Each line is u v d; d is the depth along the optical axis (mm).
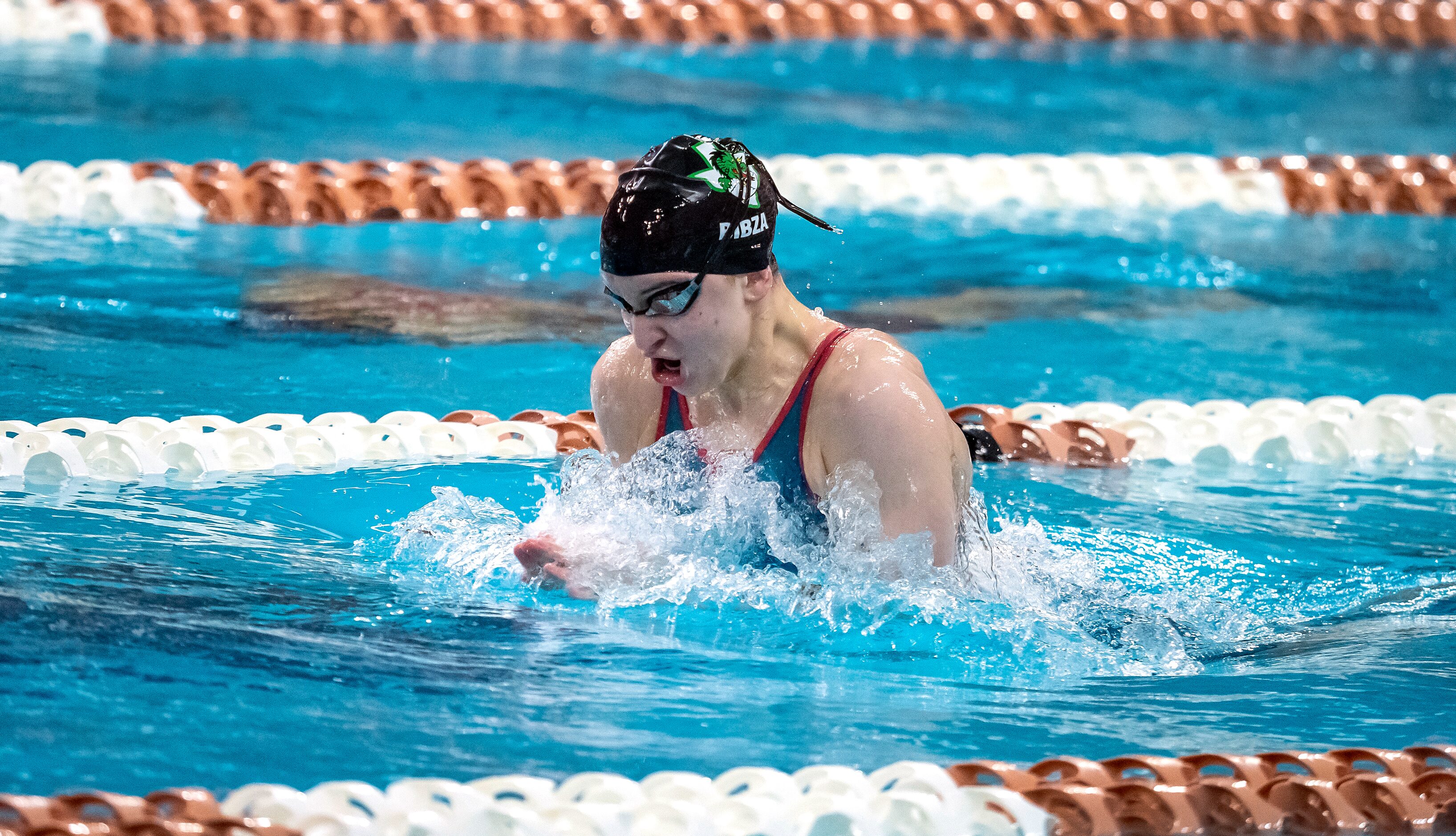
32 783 5199
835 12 28078
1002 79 25250
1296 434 11188
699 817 5199
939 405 7047
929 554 6895
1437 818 5594
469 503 8836
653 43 26922
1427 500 10055
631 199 6461
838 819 5242
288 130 19594
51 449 9164
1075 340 13570
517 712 6078
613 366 7531
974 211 18531
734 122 21391
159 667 6273
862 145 20453
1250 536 9172
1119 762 5750
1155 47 28219
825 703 6348
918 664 6844
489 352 12391
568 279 14906
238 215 16531
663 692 6371
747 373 7035
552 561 7520
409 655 6617
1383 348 13547
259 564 7734
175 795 5012
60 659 6277
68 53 23375
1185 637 7438
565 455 10297
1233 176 19453
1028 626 7277
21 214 15859
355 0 26250
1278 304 14945
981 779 5652
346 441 10133
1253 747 6105
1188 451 11055
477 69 24188
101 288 13570
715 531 7316
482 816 5094
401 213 17016
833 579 7008
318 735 5734
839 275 15484
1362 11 29297
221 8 25281
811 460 7008
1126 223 18203
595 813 5164
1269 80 25859
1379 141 21656
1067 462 10812
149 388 10898
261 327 12734
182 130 19172
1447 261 16828
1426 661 7168
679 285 6430
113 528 8133
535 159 18219
